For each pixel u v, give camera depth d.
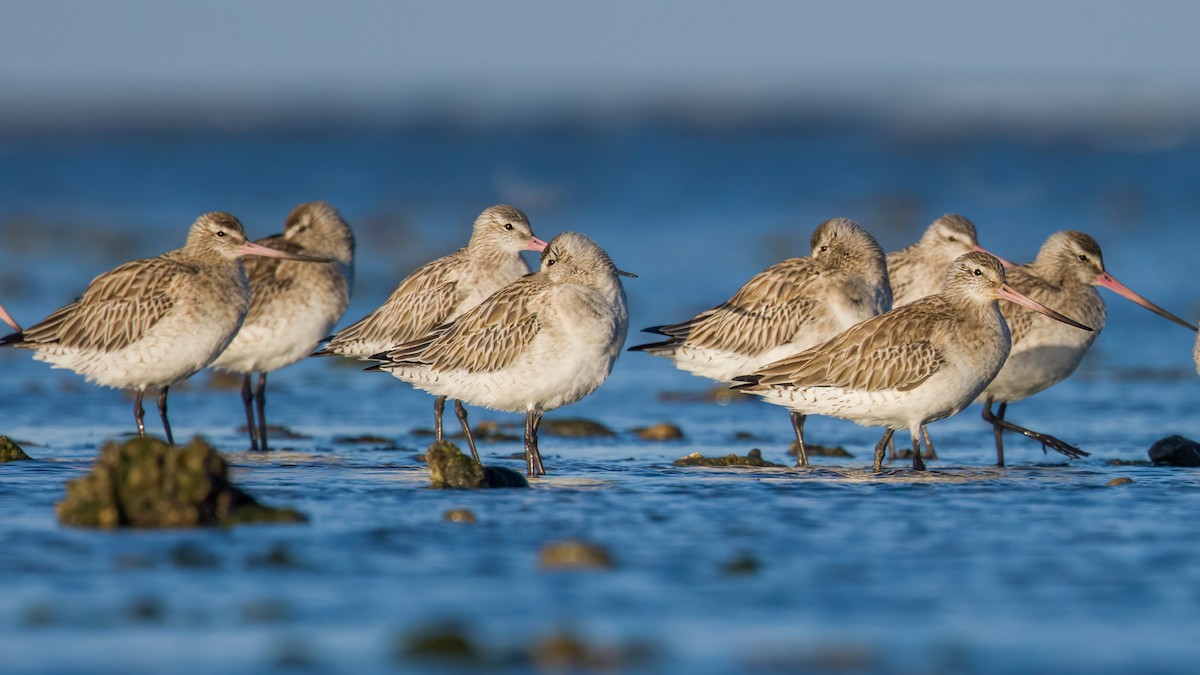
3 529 12.38
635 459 17.61
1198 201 50.31
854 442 19.64
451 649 9.27
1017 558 11.87
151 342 17.39
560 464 17.11
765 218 47.97
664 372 25.48
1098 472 16.62
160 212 50.72
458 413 17.23
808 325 18.02
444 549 11.98
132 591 10.60
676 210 50.44
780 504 14.14
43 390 22.92
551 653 9.17
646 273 35.91
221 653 9.29
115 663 9.10
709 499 14.40
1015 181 57.62
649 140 75.38
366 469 16.42
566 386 16.09
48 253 39.62
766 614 10.20
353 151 73.12
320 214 20.41
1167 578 11.23
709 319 18.55
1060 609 10.38
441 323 18.89
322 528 12.71
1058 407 22.08
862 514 13.66
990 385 18.20
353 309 31.00
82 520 12.49
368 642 9.51
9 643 9.45
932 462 17.97
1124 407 21.97
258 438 19.30
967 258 16.34
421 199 55.97
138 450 12.74
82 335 17.50
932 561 11.76
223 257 17.97
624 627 9.88
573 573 11.25
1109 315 30.41
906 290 20.58
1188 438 18.14
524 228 19.05
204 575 11.04
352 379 24.92
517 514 13.48
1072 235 19.20
